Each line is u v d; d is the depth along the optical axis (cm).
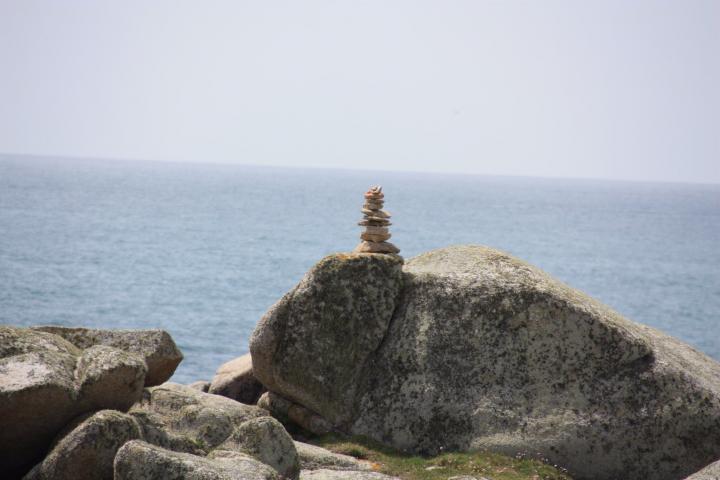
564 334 3638
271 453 2941
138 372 2988
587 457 3462
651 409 3488
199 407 3186
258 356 3819
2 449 2847
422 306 3822
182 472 2477
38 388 2750
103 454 2697
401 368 3725
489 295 3753
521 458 3444
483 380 3628
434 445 3566
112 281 14638
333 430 3719
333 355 3778
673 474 3441
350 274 3834
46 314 11462
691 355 3981
